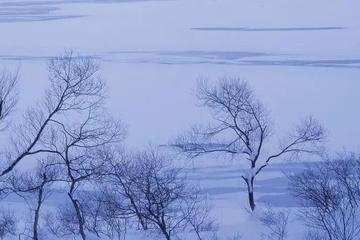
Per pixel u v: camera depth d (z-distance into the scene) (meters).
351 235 20.67
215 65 78.31
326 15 126.12
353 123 49.78
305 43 96.50
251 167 33.19
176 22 120.75
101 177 32.06
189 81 68.38
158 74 72.19
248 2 146.25
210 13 131.75
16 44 97.38
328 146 42.59
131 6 144.38
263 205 31.47
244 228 25.02
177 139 44.66
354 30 106.44
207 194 34.47
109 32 109.25
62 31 110.81
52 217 30.14
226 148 38.66
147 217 24.64
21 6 154.62
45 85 60.78
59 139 37.22
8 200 30.88
